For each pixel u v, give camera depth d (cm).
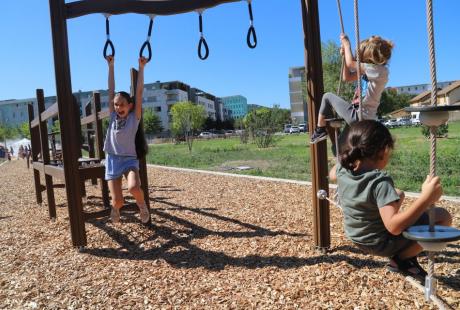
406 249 290
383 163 277
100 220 610
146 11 474
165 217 621
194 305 319
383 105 6141
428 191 230
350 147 270
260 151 2347
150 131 8450
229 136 6788
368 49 331
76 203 473
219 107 14438
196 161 1869
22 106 10719
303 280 351
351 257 396
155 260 429
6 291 365
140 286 361
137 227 564
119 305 326
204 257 432
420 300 302
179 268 404
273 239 477
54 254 462
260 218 588
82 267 418
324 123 385
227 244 471
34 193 1009
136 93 465
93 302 333
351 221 286
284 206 666
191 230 542
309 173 1164
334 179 328
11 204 853
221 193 836
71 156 469
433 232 235
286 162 1572
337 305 303
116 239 512
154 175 1266
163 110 10325
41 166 696
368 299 309
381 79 331
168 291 348
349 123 345
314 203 419
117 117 464
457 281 333
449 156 1256
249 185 919
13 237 550
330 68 3528
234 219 591
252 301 320
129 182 439
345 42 357
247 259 416
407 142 2162
